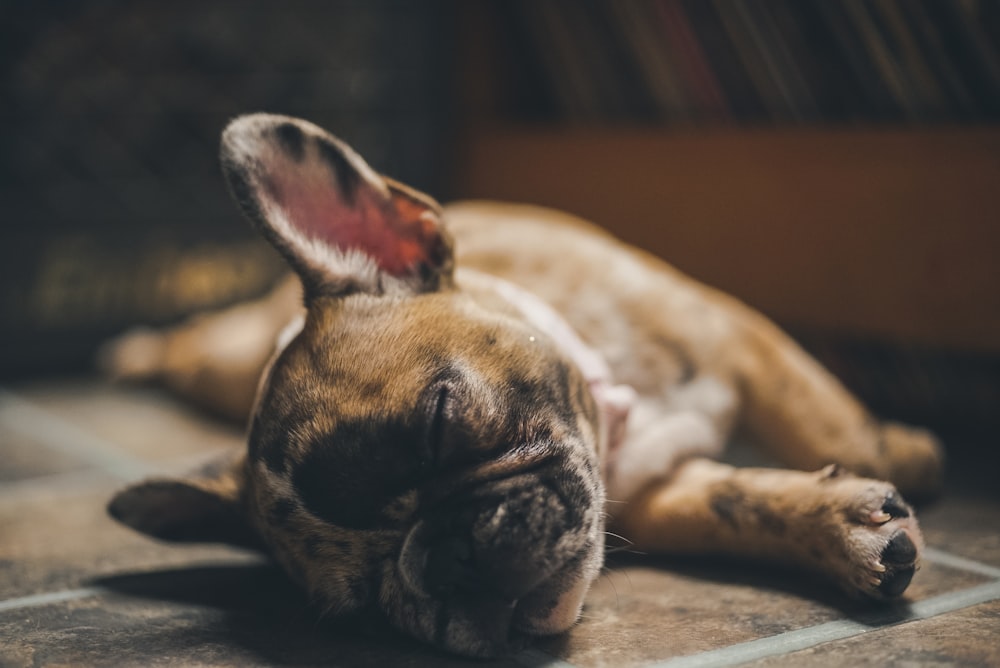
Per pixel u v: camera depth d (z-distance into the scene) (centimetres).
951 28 64
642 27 82
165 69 96
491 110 98
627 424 56
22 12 90
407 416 45
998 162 64
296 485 46
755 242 75
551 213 91
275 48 98
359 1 98
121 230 96
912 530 47
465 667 44
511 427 46
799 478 51
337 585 46
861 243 70
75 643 47
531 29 93
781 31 72
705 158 78
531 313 54
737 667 43
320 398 46
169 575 54
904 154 67
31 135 93
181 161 98
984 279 65
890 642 44
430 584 44
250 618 49
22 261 94
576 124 92
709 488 53
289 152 50
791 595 49
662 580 52
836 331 72
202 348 83
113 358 91
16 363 95
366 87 100
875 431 59
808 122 74
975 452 68
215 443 75
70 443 76
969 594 48
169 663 45
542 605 45
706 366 59
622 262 63
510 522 44
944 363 74
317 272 50
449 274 52
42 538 59
